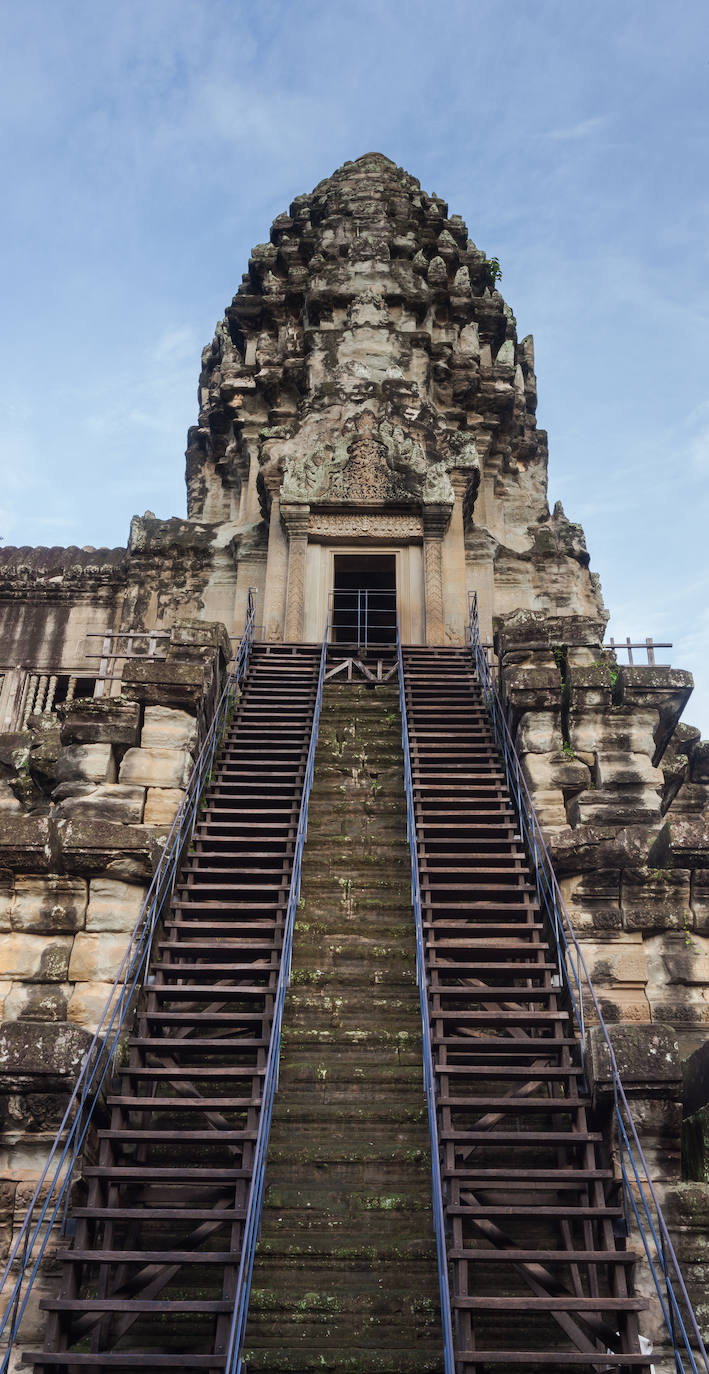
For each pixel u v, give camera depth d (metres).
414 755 14.57
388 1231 9.17
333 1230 9.19
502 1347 9.11
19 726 24.28
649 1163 9.27
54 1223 9.09
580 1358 7.58
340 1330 8.52
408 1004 10.99
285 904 11.41
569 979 10.41
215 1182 8.81
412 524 22.52
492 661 19.23
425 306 26.89
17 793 14.23
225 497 27.30
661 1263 8.94
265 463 23.25
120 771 13.41
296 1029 10.77
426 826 12.68
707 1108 9.28
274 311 27.66
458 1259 8.19
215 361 31.14
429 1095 8.95
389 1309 8.61
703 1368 8.56
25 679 24.78
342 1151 9.73
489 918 11.71
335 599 24.88
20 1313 8.55
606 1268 8.86
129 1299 8.35
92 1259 8.16
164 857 11.31
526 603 24.97
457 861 12.30
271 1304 8.65
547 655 15.20
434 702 16.66
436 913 11.58
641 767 13.82
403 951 11.64
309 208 30.09
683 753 15.55
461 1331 7.94
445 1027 10.55
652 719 14.13
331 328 26.30
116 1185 9.12
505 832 12.71
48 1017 10.45
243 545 24.30
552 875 10.93
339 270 27.17
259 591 23.83
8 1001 10.55
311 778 13.81
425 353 26.28
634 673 14.27
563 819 13.35
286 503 22.48
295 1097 10.23
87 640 25.17
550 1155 10.23
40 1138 9.30
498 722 15.25
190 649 15.16
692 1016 10.84
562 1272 9.42
